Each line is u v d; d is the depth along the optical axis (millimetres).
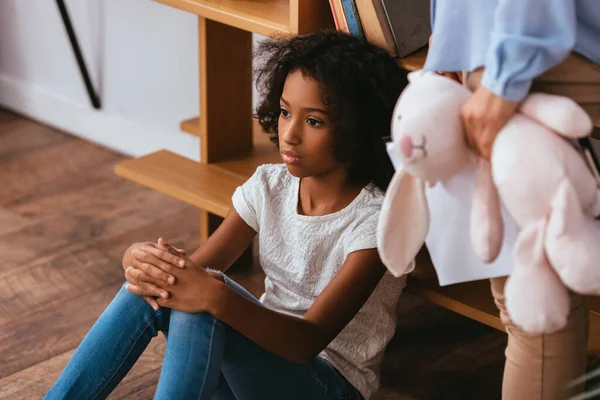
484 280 1833
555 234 1135
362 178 1636
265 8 1964
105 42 3104
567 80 1238
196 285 1477
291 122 1563
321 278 1665
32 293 2307
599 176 1229
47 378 1990
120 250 2523
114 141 3207
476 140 1219
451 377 1987
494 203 1237
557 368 1342
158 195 2871
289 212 1685
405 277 1721
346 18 1741
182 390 1453
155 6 2883
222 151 2404
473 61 1281
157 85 3002
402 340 2119
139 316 1555
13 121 3434
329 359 1652
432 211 1367
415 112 1221
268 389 1550
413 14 1746
